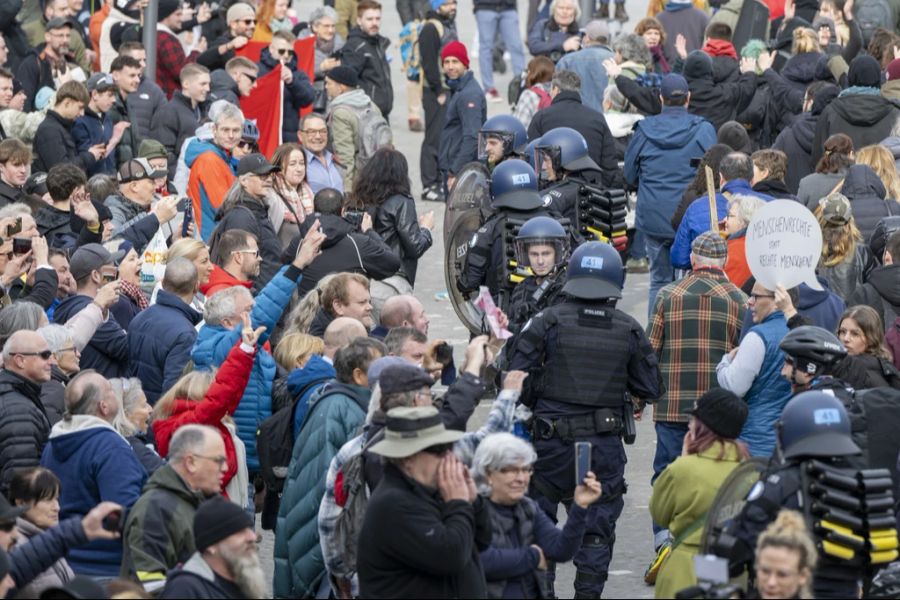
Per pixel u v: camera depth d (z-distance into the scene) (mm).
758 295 32656
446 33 67625
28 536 27297
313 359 31922
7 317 34188
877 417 29750
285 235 45156
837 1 64500
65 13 65125
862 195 42406
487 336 28266
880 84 51656
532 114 58500
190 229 44750
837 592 24141
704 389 34344
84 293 37938
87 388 29219
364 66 68312
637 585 33250
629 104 56531
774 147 52375
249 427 34125
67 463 29000
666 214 48531
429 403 26281
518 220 37875
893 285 36469
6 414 30906
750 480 25109
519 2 100750
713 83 56625
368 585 24250
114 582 23938
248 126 49188
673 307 34531
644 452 42625
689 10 67625
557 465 31109
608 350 31047
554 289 34188
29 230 37438
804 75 57500
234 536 24062
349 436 29344
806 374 29828
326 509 27844
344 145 57250
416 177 72375
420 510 23938
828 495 23812
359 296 35781
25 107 60250
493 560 25484
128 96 57250
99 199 45938
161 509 26734
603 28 59500
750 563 24141
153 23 61219
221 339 34125
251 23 64250
